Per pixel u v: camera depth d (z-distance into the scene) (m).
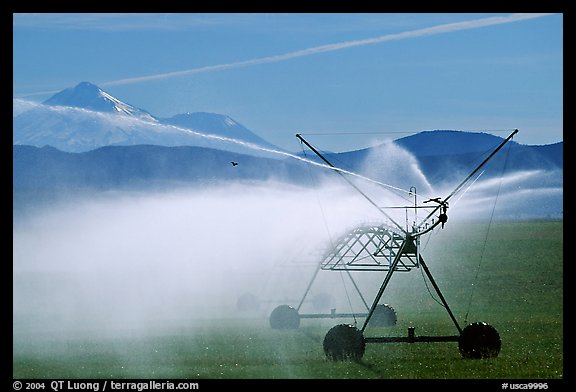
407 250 58.50
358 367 54.66
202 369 55.00
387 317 78.12
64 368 56.31
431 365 55.31
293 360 57.84
